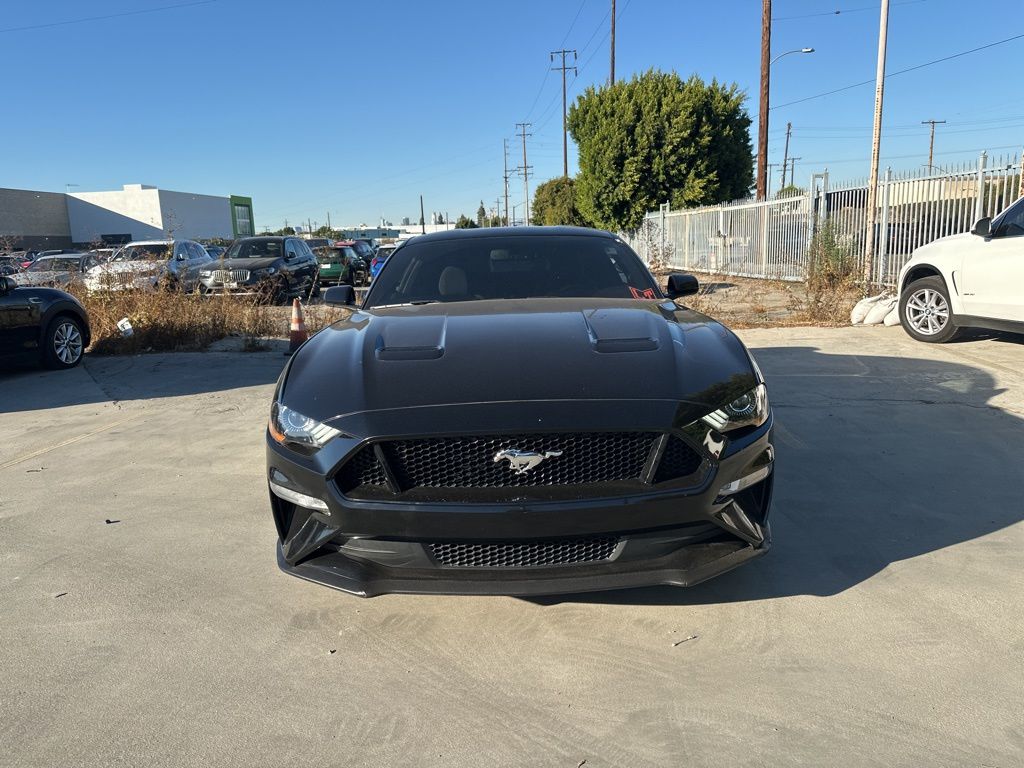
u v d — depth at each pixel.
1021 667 2.43
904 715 2.21
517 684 2.43
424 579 2.51
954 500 3.82
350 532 2.50
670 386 2.59
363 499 2.46
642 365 2.71
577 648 2.63
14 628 2.85
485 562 2.50
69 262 16.64
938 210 11.34
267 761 2.10
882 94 11.52
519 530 2.39
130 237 54.16
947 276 7.68
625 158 29.09
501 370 2.69
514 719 2.26
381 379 2.70
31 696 2.42
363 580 2.53
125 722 2.28
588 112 30.47
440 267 4.23
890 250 12.45
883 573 3.08
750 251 19.97
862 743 2.10
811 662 2.49
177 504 4.15
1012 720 2.17
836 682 2.38
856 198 13.48
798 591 2.96
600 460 2.46
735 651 2.57
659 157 28.36
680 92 28.09
